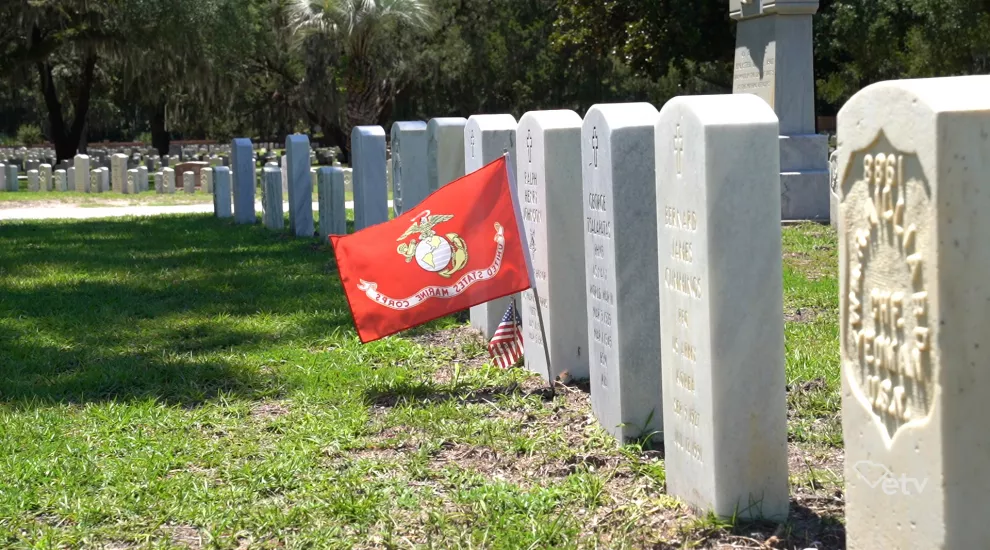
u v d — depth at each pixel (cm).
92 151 4719
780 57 1711
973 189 322
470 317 942
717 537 448
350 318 965
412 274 707
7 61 3219
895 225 346
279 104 4834
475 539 454
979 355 328
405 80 4259
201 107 4975
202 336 920
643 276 579
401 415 657
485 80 4512
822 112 5606
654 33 2986
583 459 563
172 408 690
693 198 454
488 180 707
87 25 3275
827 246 1358
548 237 723
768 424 456
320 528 475
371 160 1348
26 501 520
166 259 1383
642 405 586
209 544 465
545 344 700
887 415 360
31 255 1432
